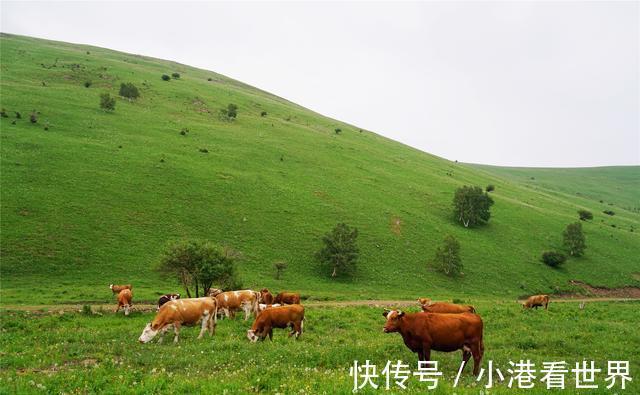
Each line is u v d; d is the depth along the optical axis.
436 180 107.94
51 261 46.75
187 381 10.83
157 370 12.73
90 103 100.00
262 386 10.78
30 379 11.06
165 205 64.12
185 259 35.19
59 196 58.84
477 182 123.88
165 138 90.62
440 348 13.42
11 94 91.88
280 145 105.19
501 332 21.55
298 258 59.94
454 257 63.84
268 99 177.12
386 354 15.05
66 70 124.12
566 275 71.56
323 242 62.22
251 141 102.81
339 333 21.59
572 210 117.56
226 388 10.19
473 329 13.27
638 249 88.50
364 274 59.44
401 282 58.66
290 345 16.59
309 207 74.62
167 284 45.88
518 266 70.88
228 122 115.94
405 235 73.06
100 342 17.27
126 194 64.00
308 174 90.19
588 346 18.36
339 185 87.88
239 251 57.25
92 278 45.25
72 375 11.30
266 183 79.81
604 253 83.12
